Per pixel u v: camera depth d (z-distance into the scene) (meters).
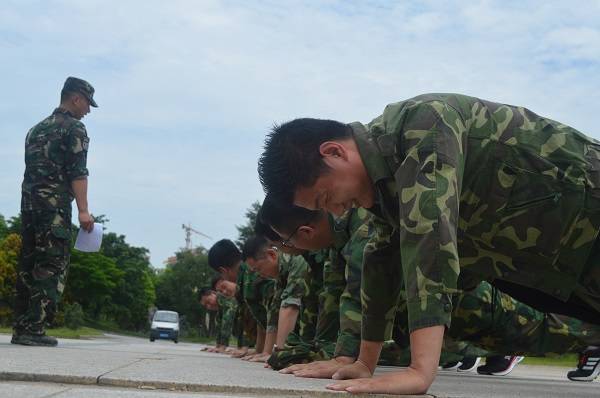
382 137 2.54
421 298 2.27
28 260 5.66
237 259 8.12
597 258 2.70
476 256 2.79
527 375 7.03
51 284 5.62
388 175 2.52
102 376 2.39
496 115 2.61
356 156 2.55
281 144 2.56
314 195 2.58
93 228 5.83
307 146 2.53
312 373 3.17
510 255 2.73
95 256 44.28
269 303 6.83
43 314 5.59
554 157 2.58
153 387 2.33
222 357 6.61
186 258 61.38
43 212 5.61
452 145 2.41
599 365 5.43
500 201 2.58
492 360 6.20
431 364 2.25
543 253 2.66
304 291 5.09
